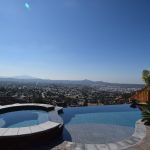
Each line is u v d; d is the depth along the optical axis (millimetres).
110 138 9172
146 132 8898
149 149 6848
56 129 8758
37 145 7504
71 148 7133
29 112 14688
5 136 7215
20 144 7375
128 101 20328
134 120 13219
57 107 15562
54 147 7250
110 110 16359
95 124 11992
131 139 7969
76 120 13148
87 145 7383
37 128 8273
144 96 16297
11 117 13398
